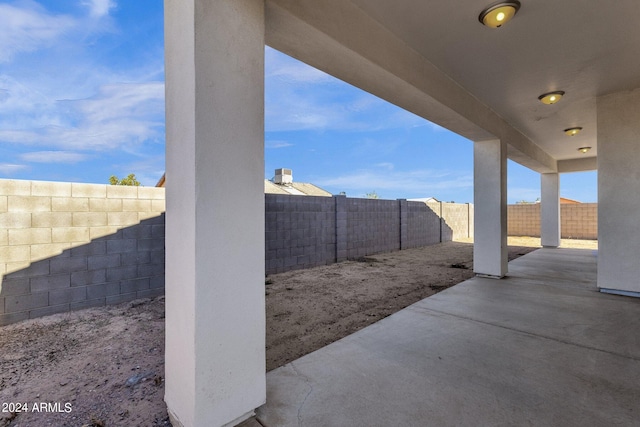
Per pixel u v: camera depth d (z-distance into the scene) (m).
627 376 2.26
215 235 1.68
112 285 4.33
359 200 8.69
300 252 6.93
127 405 2.08
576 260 7.30
